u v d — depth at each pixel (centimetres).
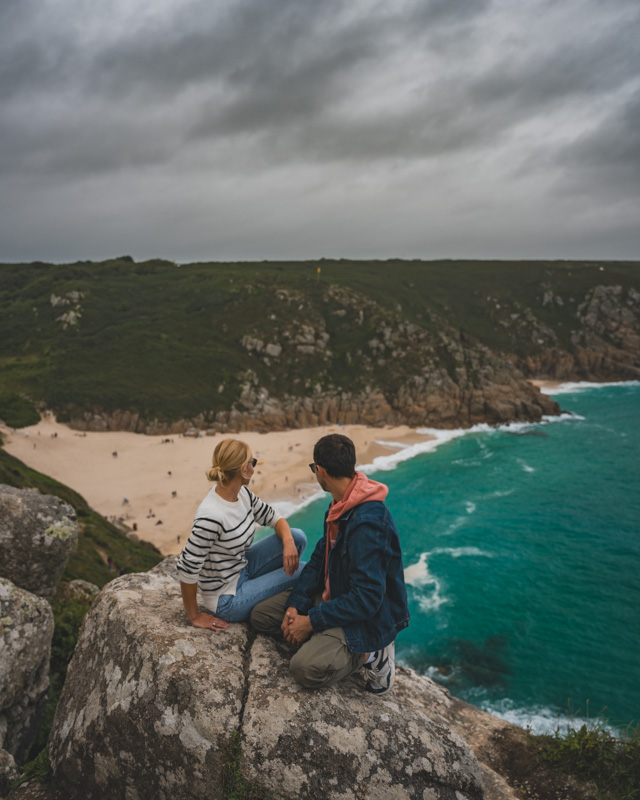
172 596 427
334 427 7988
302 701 313
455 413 8131
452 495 5119
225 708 306
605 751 474
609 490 5072
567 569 3484
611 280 13162
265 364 9125
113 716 318
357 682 359
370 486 327
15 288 12950
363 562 304
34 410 7544
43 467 5906
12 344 9919
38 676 662
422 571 3547
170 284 12231
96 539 3133
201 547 337
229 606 371
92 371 8462
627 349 11644
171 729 303
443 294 13288
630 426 7575
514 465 6038
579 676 2417
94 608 412
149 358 8869
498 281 13925
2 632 618
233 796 285
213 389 8231
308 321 9912
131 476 5812
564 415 8369
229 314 10362
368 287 12150
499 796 439
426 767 310
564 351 11444
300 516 4781
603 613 2934
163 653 326
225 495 356
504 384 8550
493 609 3025
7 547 859
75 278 12850
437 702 569
